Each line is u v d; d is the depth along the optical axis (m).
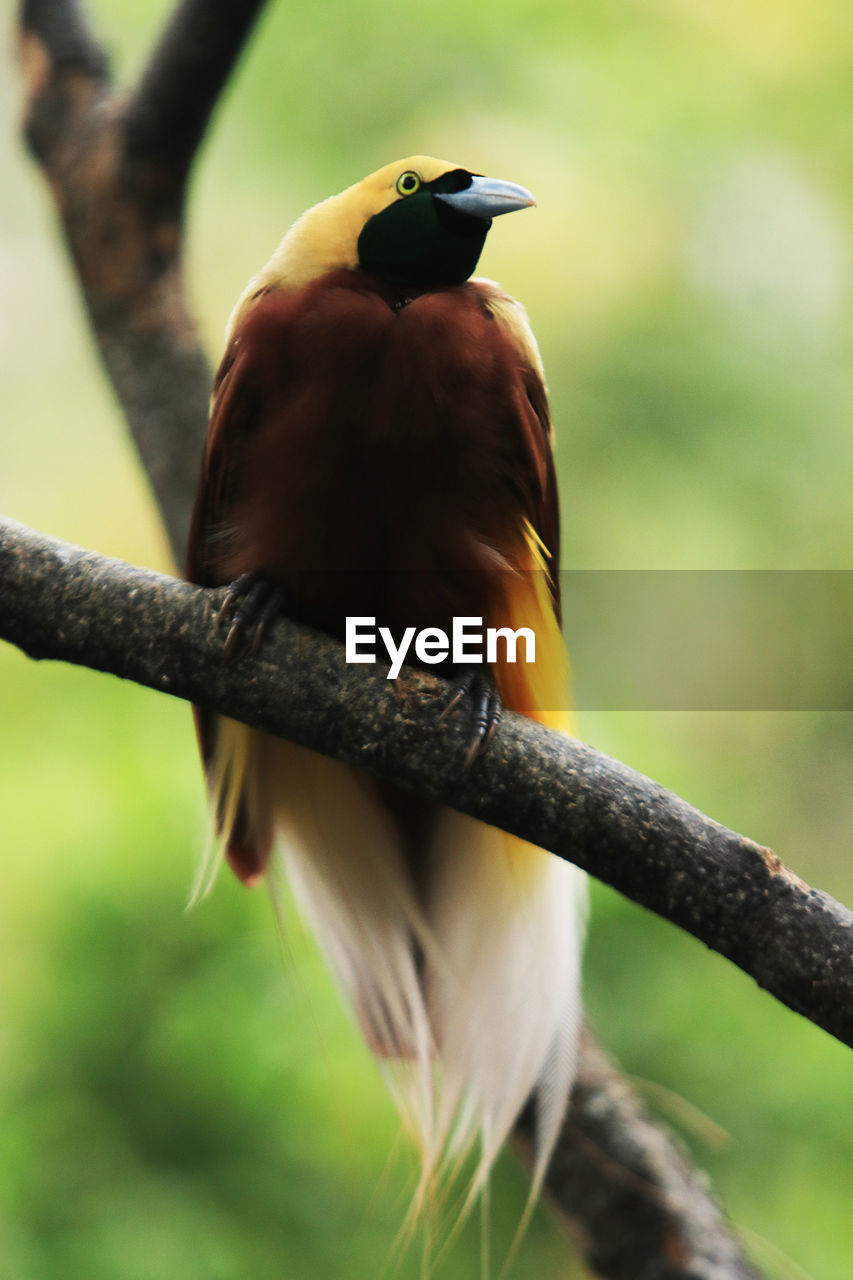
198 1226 7.59
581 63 12.09
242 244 12.15
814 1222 7.65
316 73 12.12
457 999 4.93
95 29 6.93
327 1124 7.68
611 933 8.18
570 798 3.81
